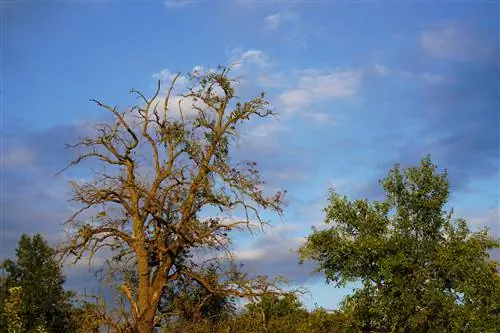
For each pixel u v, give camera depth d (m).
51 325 49.06
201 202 32.44
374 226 34.62
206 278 32.56
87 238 31.36
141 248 32.06
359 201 35.25
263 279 31.69
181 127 32.81
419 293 32.16
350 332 32.91
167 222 31.47
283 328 32.94
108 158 33.56
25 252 54.28
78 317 30.61
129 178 33.09
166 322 31.95
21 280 53.59
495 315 30.98
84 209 32.16
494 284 31.22
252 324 32.50
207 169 32.56
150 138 33.03
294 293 31.72
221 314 33.44
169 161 32.69
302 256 35.00
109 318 30.31
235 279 32.31
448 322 31.16
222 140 33.06
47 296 51.25
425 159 34.97
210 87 33.75
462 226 33.41
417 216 34.38
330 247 34.53
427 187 34.09
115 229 32.25
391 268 32.19
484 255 32.50
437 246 32.91
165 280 31.98
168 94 33.56
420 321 30.84
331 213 35.22
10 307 35.25
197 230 31.89
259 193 32.38
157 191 32.25
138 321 30.75
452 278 32.53
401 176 34.97
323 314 33.22
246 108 33.41
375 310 31.92
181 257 33.03
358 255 33.94
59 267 31.56
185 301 32.66
